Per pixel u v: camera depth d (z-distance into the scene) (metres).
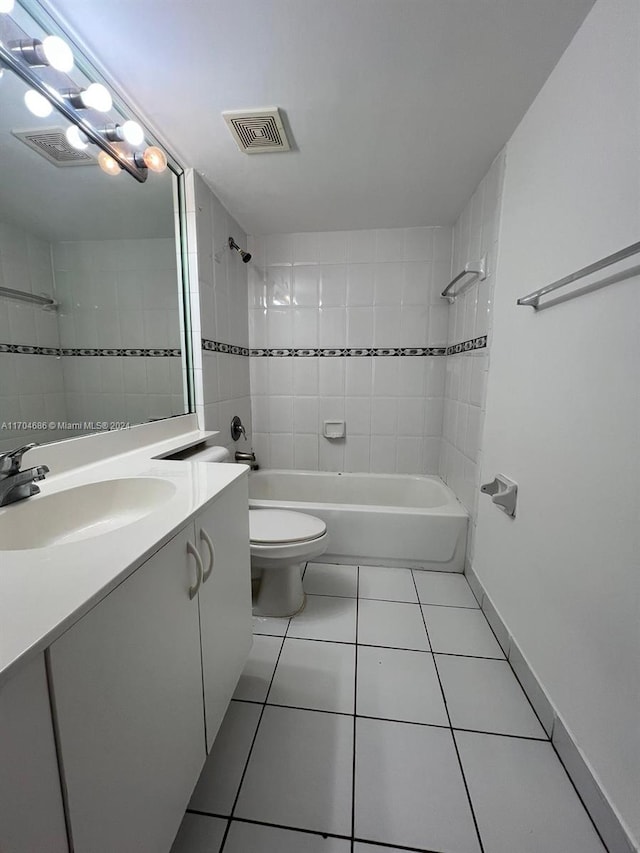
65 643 0.45
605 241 0.87
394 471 2.55
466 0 0.89
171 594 0.69
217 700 0.91
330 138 1.42
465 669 1.29
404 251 2.33
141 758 0.60
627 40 0.79
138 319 1.46
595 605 0.87
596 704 0.86
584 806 0.87
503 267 1.46
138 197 1.43
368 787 0.91
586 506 0.92
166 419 1.58
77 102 1.04
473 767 0.96
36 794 0.41
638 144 0.76
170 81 1.14
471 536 1.82
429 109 1.27
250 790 0.90
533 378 1.20
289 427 2.59
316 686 1.21
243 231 2.35
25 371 1.00
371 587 1.78
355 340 2.45
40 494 0.87
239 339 2.30
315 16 0.93
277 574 1.56
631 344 0.78
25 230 1.00
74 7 0.90
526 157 1.28
